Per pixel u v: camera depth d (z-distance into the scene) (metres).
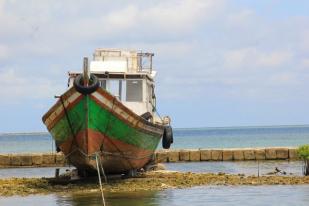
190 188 21.50
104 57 25.97
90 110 20.89
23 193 20.91
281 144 85.31
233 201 18.73
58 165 39.06
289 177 24.06
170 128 27.41
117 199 19.28
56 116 21.77
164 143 27.34
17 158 38.91
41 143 127.56
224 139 122.56
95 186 22.08
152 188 21.48
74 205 18.34
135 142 23.11
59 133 22.33
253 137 133.88
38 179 24.50
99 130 21.45
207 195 19.91
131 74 24.39
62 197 19.94
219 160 40.06
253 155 39.97
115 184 22.48
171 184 22.41
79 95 20.70
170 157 39.97
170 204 18.36
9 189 21.73
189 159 40.09
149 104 25.77
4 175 32.31
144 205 18.19
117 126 21.75
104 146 21.92
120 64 24.50
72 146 22.16
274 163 36.72
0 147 103.12
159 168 27.95
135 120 22.23
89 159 21.80
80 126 21.28
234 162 38.75
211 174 25.50
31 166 38.88
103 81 24.44
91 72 23.52
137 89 24.50
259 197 19.34
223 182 22.94
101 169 22.59
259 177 24.25
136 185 22.14
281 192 20.25
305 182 22.48
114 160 22.72
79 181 23.45
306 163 25.64
